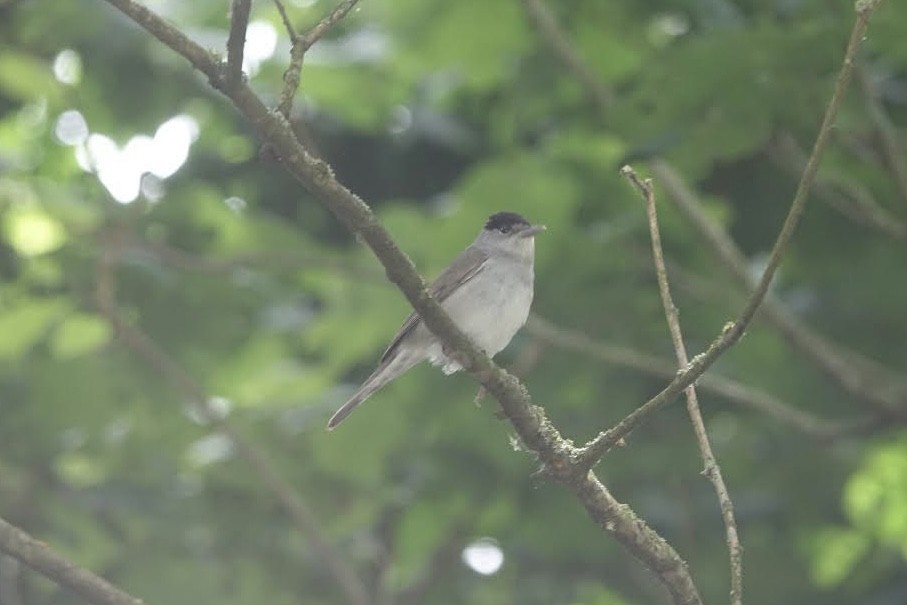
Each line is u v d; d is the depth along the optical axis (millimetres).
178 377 14164
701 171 12227
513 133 15172
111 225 14359
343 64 14867
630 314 14289
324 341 14492
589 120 13844
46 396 14672
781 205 15172
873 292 14852
